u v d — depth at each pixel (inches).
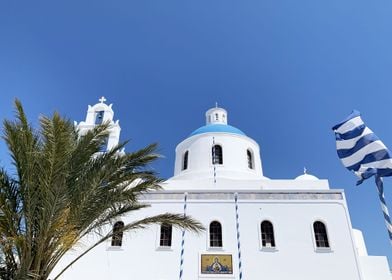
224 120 1395.2
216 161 1133.1
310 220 800.3
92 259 768.9
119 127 1087.0
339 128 636.1
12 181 423.2
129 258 767.1
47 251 403.2
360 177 583.5
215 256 758.5
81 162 437.7
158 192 852.0
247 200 834.2
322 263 743.7
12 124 421.1
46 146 394.9
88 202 425.1
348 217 796.6
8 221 397.7
